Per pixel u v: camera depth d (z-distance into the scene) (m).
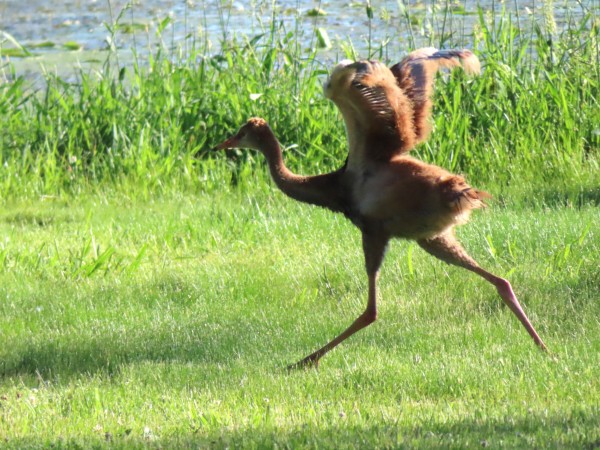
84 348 18.48
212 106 32.81
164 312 20.48
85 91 33.53
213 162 31.42
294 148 31.39
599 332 17.59
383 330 18.73
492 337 17.81
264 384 15.99
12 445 13.27
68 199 30.33
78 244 25.53
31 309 20.92
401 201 17.00
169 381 16.47
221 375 16.64
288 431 13.23
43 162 31.78
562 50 32.50
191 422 14.17
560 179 28.53
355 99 17.02
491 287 20.50
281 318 19.77
